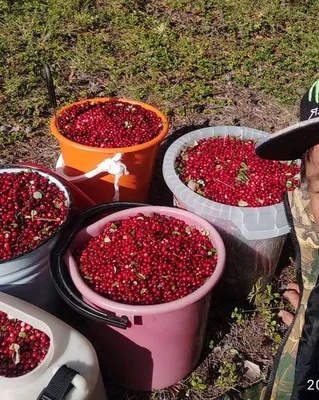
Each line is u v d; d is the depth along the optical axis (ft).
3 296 2.81
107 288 2.97
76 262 3.12
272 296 3.66
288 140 2.30
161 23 7.23
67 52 6.50
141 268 3.04
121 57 6.55
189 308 2.84
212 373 3.34
